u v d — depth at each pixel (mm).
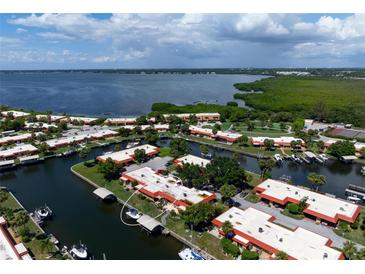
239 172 88188
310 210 73688
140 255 62750
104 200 85812
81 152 117500
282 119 192125
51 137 143625
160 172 101750
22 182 99688
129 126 168125
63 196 89375
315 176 89000
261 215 71125
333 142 130125
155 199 83000
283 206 79438
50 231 71000
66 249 63062
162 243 67000
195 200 77812
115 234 70188
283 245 59469
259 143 133375
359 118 182000
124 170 105188
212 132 148375
